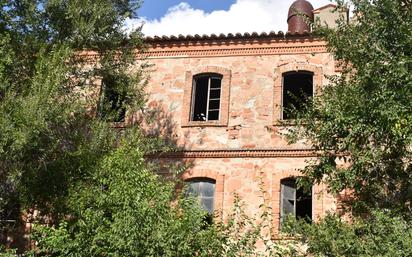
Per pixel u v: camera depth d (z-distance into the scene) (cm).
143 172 1336
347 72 1470
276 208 1852
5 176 1493
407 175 1401
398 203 1367
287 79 2059
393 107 1271
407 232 1166
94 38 1706
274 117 1977
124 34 1764
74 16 1641
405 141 1297
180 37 2114
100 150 1591
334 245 1215
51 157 1551
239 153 1947
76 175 1530
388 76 1306
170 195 1271
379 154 1355
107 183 1372
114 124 1994
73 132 1596
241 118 1997
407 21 1370
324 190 1773
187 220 1186
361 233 1248
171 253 1127
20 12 1630
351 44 1435
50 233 1283
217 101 2070
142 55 2125
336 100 1409
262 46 2081
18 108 1432
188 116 2034
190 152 1972
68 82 1680
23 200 1547
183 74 2102
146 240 1148
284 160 1917
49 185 1533
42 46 1577
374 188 1408
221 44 2111
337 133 1400
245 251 1214
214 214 1328
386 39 1380
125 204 1202
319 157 1518
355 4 1447
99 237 1200
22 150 1444
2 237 1817
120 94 1809
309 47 2050
